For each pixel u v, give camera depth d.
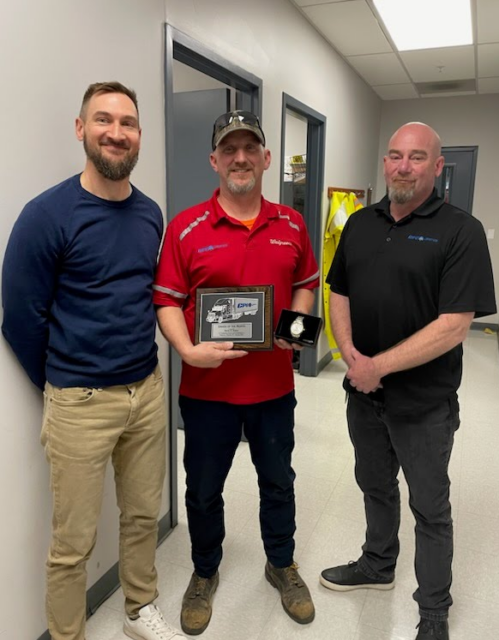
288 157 4.46
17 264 1.23
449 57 4.36
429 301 1.42
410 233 1.43
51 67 1.38
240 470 2.73
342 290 1.66
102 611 1.77
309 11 3.34
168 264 1.55
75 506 1.37
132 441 1.50
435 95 5.82
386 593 1.84
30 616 1.51
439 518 1.51
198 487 1.66
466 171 6.01
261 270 1.54
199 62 2.26
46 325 1.33
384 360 1.41
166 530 2.19
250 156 1.50
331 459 2.85
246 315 1.50
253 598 1.82
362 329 1.53
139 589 1.63
